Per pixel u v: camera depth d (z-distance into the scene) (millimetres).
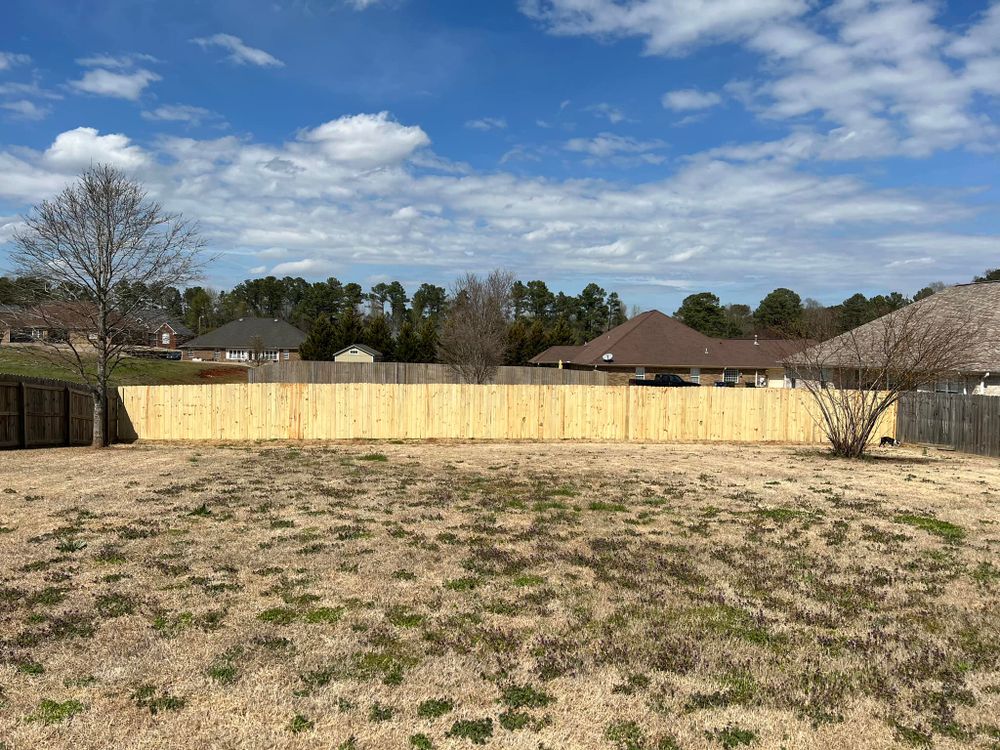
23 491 9906
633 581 6176
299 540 7340
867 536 7918
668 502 9820
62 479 11031
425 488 10688
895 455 16328
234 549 6934
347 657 4484
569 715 3828
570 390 19578
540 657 4562
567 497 10109
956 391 20672
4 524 7848
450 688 4109
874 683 4281
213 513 8586
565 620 5223
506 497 10000
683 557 6984
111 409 18531
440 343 42938
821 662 4574
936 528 8359
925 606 5684
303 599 5539
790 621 5305
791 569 6625
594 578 6258
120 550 6816
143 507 8867
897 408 19672
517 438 19422
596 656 4586
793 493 10609
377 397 19188
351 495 9977
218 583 5891
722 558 6961
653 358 39375
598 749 3506
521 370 36844
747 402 19844
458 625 5070
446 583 6016
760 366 39656
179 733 3531
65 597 5449
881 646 4852
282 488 10469
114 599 5418
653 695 4078
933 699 4098
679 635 4973
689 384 36969
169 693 3945
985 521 8742
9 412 15242
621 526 8305
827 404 19594
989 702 4074
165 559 6551
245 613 5211
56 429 16984
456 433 19375
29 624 4895
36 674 4133
